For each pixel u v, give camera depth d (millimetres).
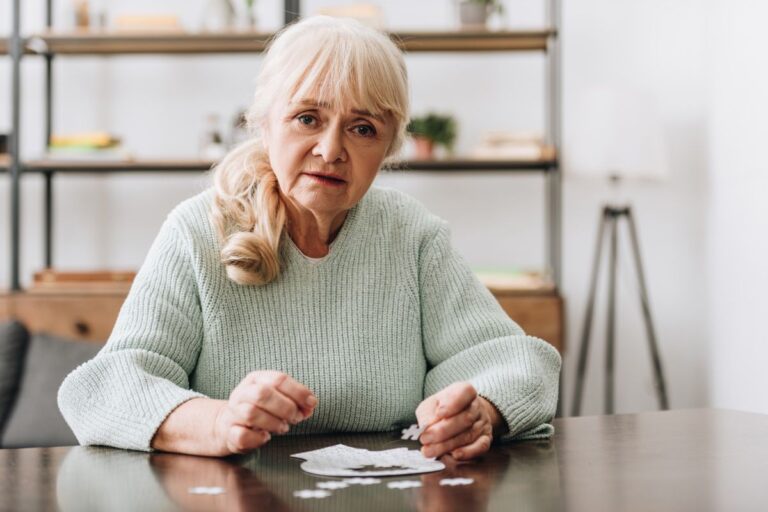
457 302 1321
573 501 813
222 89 3582
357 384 1250
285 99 1131
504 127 3580
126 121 3576
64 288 3188
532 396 1166
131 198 3578
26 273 3568
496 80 3578
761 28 2857
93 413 1104
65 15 3340
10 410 2727
